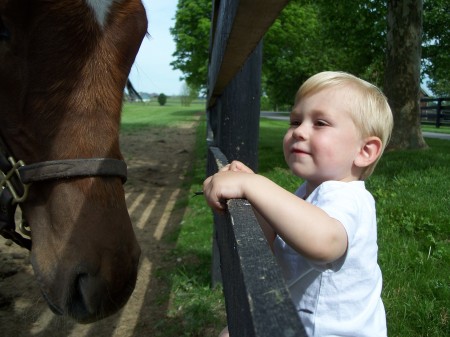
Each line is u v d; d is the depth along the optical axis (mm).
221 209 1152
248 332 634
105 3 1647
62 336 2957
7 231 1797
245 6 1281
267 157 9492
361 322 1215
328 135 1288
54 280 1544
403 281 3066
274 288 658
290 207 1054
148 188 7547
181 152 12273
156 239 4820
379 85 18141
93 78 1620
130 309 3271
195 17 17734
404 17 9688
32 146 1642
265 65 19219
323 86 1335
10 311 3268
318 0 12883
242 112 3025
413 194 5285
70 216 1553
